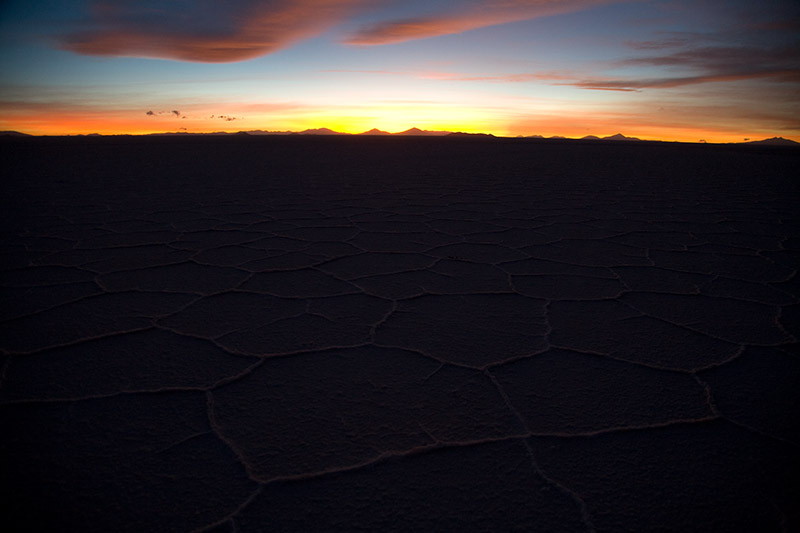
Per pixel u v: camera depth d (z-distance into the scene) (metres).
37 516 2.15
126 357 3.47
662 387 3.18
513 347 3.69
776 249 6.76
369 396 3.04
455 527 2.13
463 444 2.62
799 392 3.14
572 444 2.63
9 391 3.04
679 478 2.41
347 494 2.29
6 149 29.52
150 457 2.50
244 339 3.77
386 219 8.62
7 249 6.32
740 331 4.02
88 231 7.46
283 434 2.68
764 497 2.31
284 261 5.86
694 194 12.79
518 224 8.30
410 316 4.25
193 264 5.70
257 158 24.33
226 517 2.16
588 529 2.14
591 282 5.21
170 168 18.89
